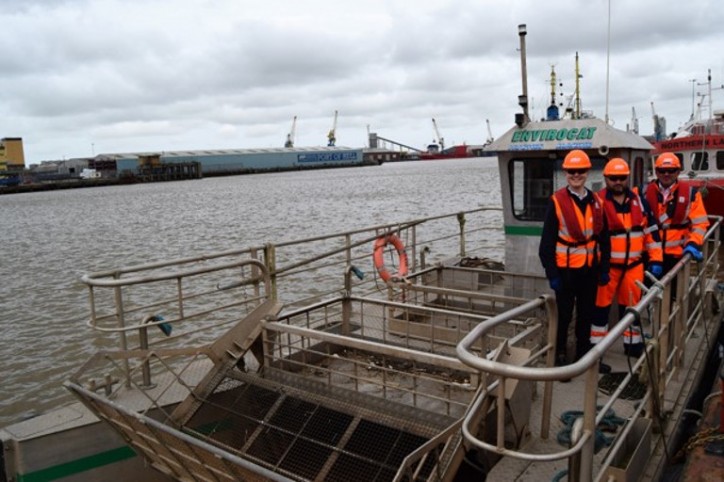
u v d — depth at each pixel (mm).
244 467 3969
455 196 55000
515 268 7297
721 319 7441
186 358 11844
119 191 113688
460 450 4160
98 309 16562
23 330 15133
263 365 5801
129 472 5543
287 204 54219
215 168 176125
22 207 76062
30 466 5039
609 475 3664
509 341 4387
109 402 4742
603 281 5598
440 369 5891
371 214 41812
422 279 8156
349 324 6859
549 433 4672
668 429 4645
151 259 25609
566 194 5465
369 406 4922
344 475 4547
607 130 6484
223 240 30500
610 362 6000
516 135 6930
